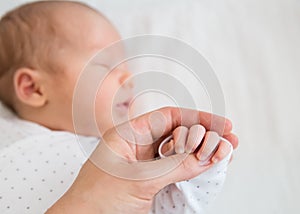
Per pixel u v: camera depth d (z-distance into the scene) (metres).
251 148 0.56
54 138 0.47
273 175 0.53
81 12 0.54
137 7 0.72
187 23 0.67
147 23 0.67
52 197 0.41
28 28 0.53
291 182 0.53
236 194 0.52
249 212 0.50
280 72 0.61
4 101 0.54
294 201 0.51
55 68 0.52
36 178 0.43
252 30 0.66
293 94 0.60
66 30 0.53
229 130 0.35
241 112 0.58
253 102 0.59
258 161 0.55
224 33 0.66
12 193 0.41
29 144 0.46
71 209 0.33
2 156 0.44
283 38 0.65
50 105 0.52
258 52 0.63
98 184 0.33
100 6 0.73
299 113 0.58
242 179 0.53
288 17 0.67
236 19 0.67
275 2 0.69
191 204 0.38
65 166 0.44
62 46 0.52
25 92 0.52
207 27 0.67
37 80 0.52
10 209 0.41
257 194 0.52
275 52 0.63
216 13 0.69
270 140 0.56
